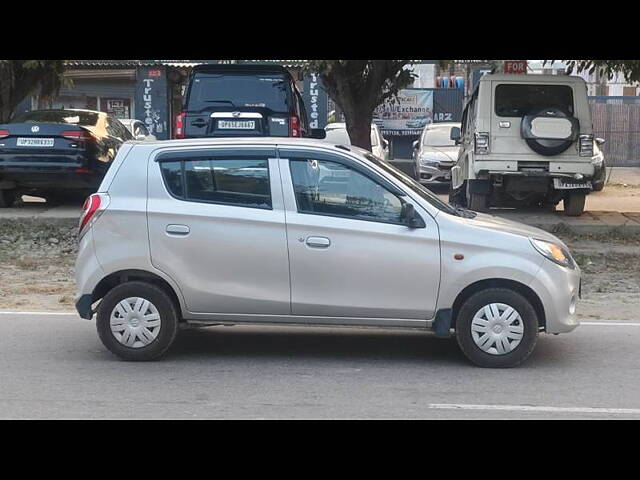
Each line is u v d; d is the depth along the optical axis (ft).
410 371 21.36
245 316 21.76
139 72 88.63
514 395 19.34
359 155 21.85
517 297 21.13
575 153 41.63
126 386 19.94
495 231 21.31
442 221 21.27
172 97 90.99
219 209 21.58
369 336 25.35
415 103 90.43
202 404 18.62
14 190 46.68
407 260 21.11
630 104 86.38
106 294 22.40
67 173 42.70
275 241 21.36
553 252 21.40
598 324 26.89
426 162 64.03
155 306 21.76
